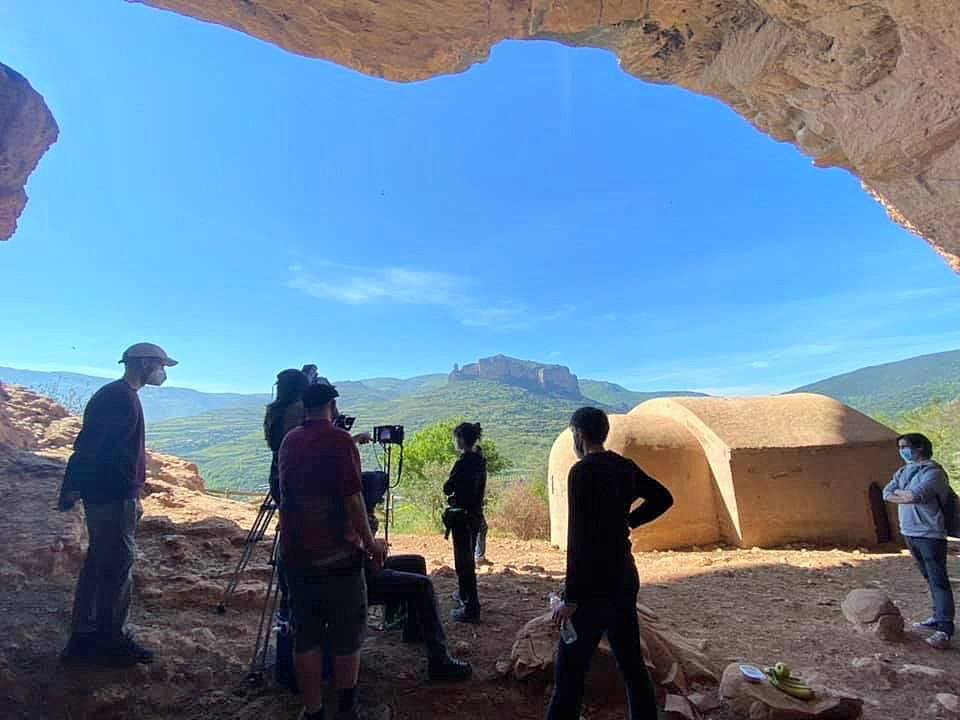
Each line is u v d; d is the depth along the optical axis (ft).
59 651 12.64
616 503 9.64
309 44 26.91
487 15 25.12
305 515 9.96
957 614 19.29
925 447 17.31
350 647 10.12
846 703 11.22
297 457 10.18
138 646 12.49
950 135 20.93
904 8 18.43
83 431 12.69
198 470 45.03
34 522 20.59
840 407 36.32
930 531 16.76
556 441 36.27
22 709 10.62
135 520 12.96
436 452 61.11
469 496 16.81
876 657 14.40
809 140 28.43
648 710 9.55
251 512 33.06
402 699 11.74
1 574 16.74
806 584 23.30
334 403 11.08
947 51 18.61
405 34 25.88
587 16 25.57
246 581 18.52
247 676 12.43
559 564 26.96
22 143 29.19
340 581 9.98
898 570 25.50
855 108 23.88
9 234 33.35
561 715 9.25
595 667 12.01
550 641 12.87
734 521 31.48
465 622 16.37
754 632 17.21
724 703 11.59
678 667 12.45
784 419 34.73
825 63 23.03
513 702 11.75
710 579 24.11
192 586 17.38
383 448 14.82
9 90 27.40
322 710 10.02
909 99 21.26
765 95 27.55
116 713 10.89
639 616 13.76
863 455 32.60
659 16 25.95
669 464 32.65
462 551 16.60
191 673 12.27
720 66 27.86
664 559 28.55
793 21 22.66
